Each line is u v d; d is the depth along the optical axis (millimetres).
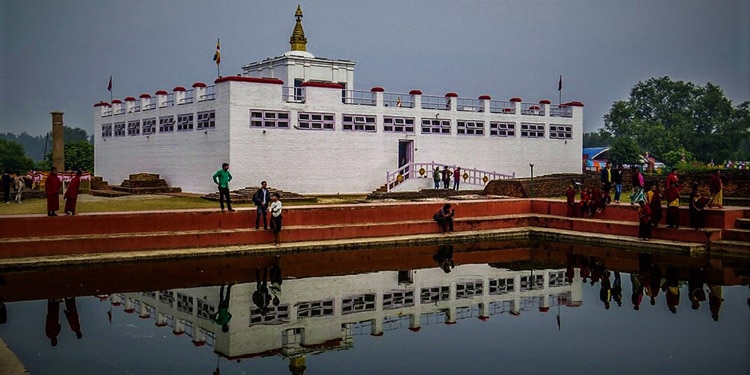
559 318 16609
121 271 20594
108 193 35969
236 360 13117
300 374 12438
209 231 23422
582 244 27797
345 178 36719
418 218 27875
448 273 21906
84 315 15875
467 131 41719
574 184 29797
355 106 36969
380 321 16266
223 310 16766
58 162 47406
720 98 87438
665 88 92062
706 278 20828
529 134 44562
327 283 20062
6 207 28297
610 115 90562
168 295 18031
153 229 22781
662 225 26031
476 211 29578
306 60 41312
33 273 19938
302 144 35125
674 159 70375
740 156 88688
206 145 34812
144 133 41156
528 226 30359
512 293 19266
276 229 24156
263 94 33812
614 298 18594
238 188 33156
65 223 21516
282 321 16047
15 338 14000
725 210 24938
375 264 23203
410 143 39438
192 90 36125
